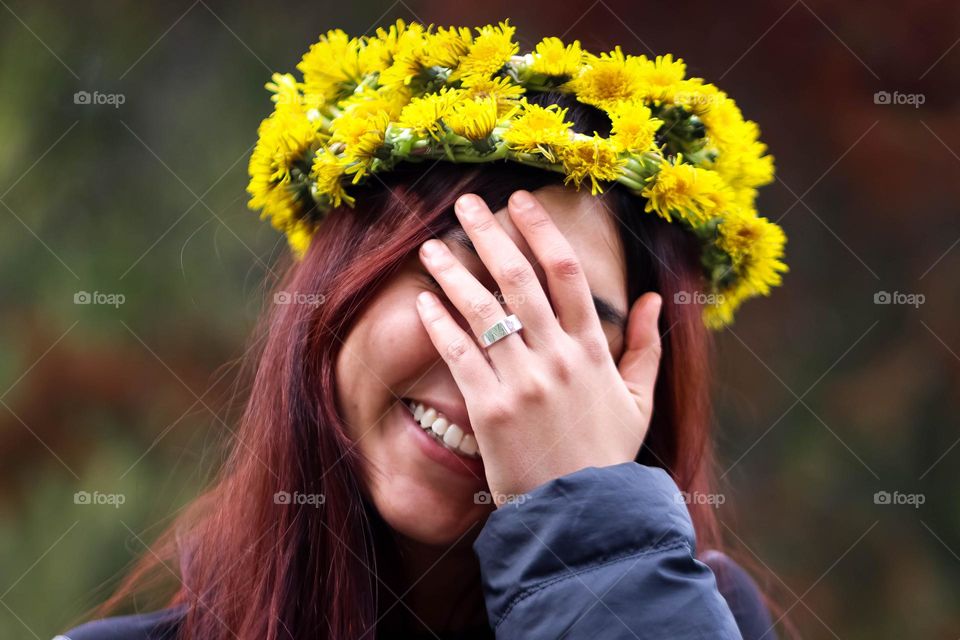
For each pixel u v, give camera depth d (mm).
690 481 1193
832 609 2783
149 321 2738
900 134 3018
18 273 2736
